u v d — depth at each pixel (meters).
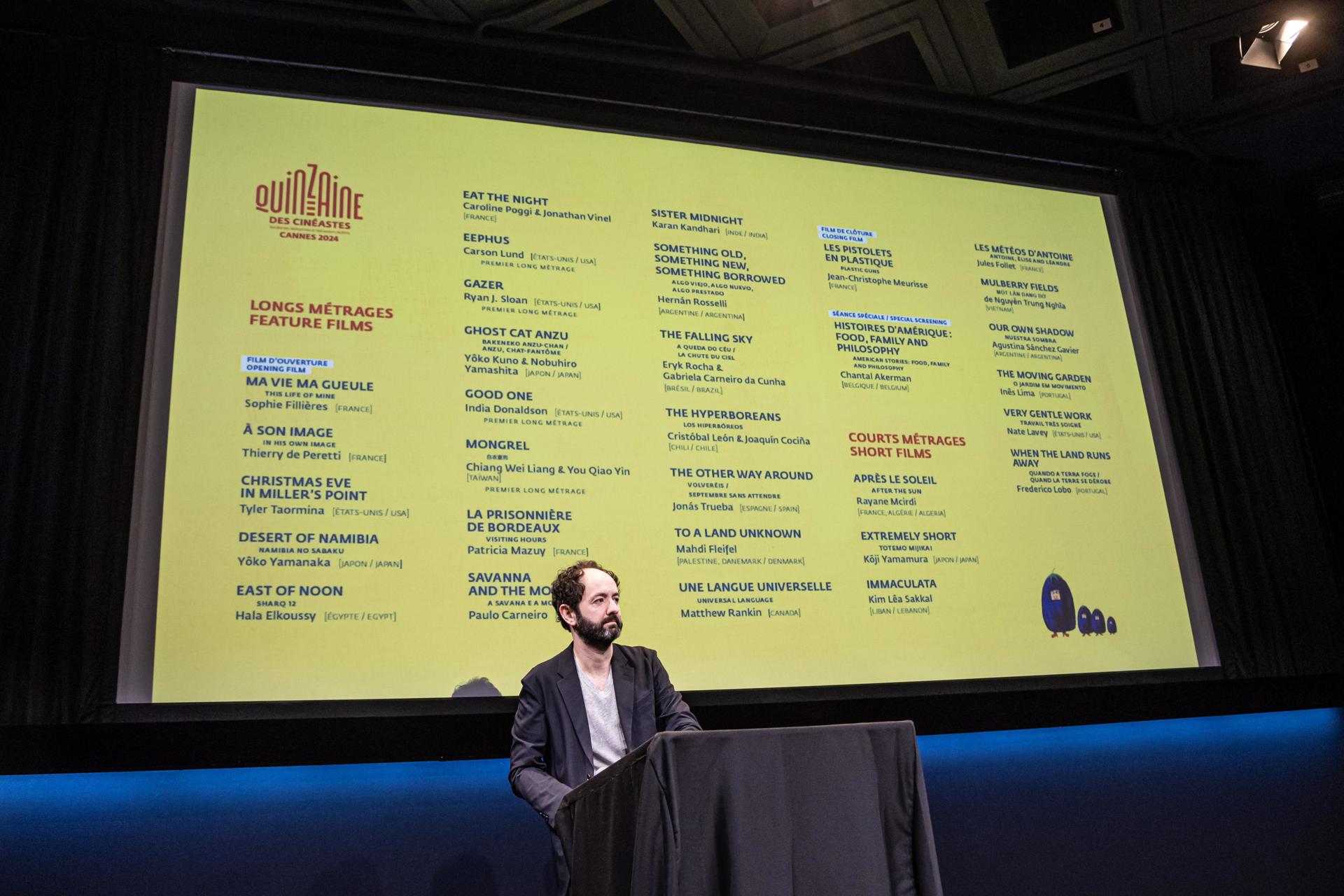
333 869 2.57
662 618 2.96
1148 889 3.09
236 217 3.00
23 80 3.04
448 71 3.39
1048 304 3.83
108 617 2.57
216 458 2.76
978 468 3.47
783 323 3.44
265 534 2.73
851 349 3.49
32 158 2.97
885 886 1.41
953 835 3.03
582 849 1.55
